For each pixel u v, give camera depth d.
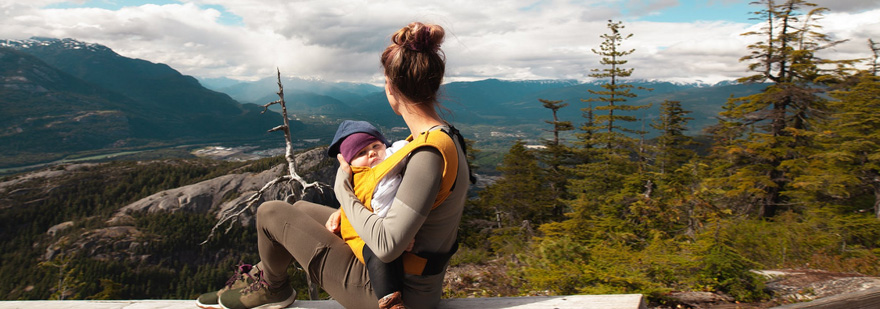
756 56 20.52
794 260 8.00
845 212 14.33
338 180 1.49
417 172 1.21
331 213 1.80
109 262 70.44
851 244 10.00
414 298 1.44
